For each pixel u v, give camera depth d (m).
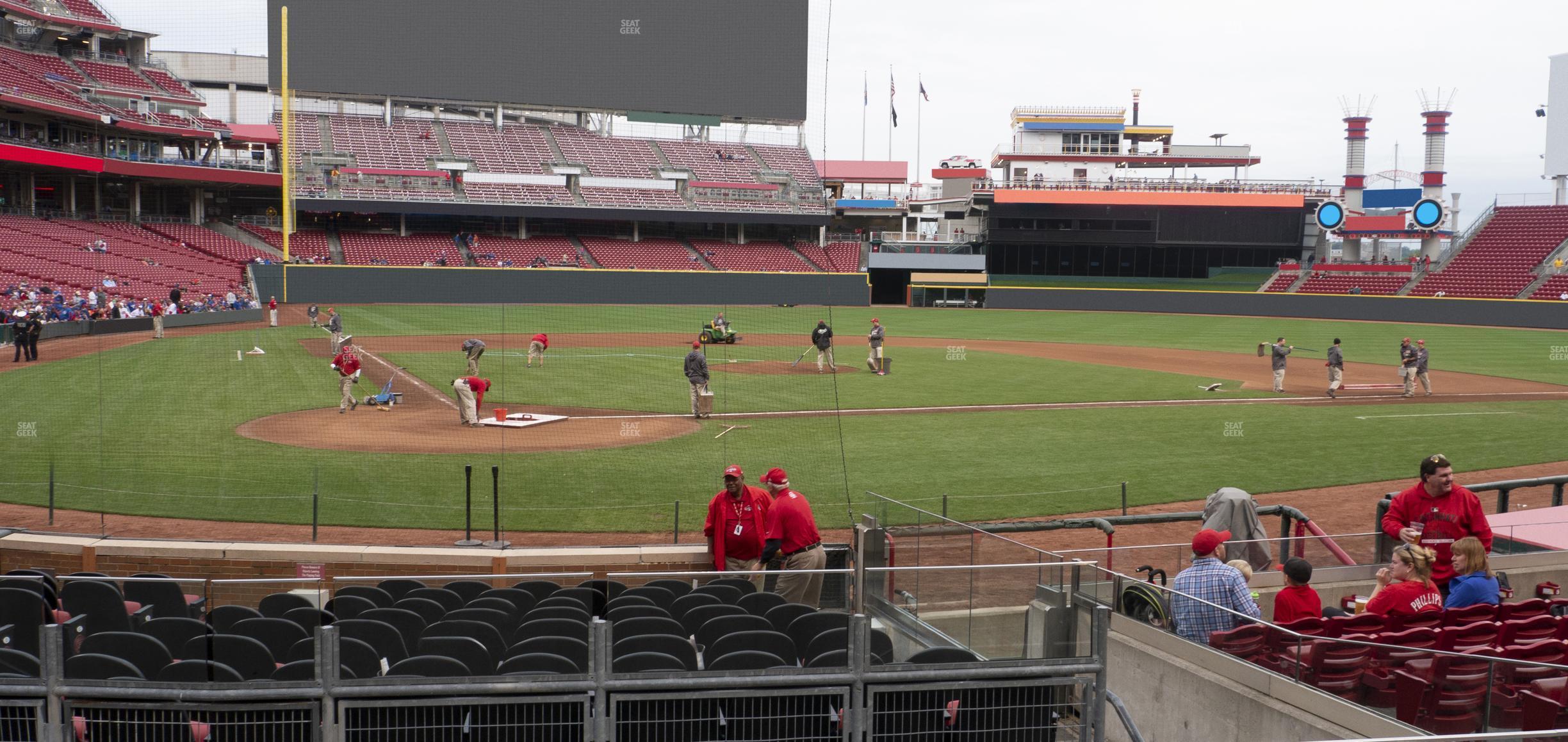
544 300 57.59
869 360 30.77
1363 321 59.91
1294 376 32.69
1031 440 20.38
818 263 70.31
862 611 7.74
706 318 47.53
